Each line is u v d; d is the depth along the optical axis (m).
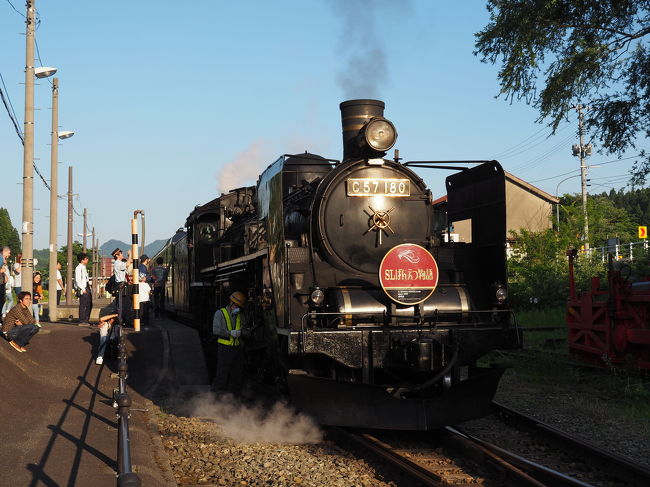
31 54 14.83
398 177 8.73
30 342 12.13
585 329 11.76
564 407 8.59
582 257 23.05
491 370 7.73
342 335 7.22
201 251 14.85
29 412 7.84
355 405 7.04
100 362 11.34
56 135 21.02
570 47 15.88
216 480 5.84
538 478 5.61
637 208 80.12
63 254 76.94
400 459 6.19
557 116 16.16
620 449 6.55
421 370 7.12
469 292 8.74
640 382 9.46
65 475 5.27
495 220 8.43
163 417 8.41
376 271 8.48
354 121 9.20
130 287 15.03
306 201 8.98
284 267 7.53
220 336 9.70
